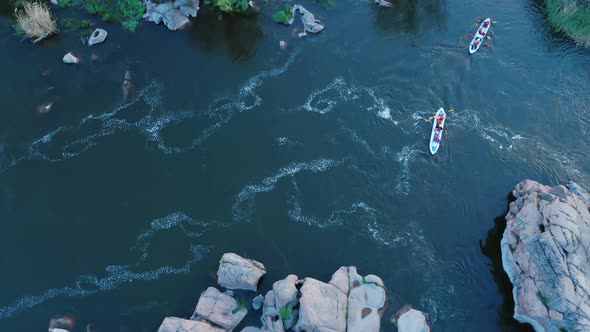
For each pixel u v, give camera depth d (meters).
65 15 60.25
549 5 59.97
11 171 48.12
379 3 61.72
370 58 56.50
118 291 41.16
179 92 53.84
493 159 48.41
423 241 43.59
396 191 46.56
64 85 54.25
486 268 41.97
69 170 48.22
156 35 58.75
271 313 37.41
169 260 42.72
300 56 56.88
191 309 40.09
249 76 55.22
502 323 39.28
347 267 40.97
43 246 43.66
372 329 37.44
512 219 42.00
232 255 40.69
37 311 40.19
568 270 36.41
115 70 55.50
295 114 52.09
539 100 52.69
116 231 44.53
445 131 50.25
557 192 41.75
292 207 45.69
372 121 51.34
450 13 60.56
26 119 51.66
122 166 48.56
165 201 46.25
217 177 47.78
